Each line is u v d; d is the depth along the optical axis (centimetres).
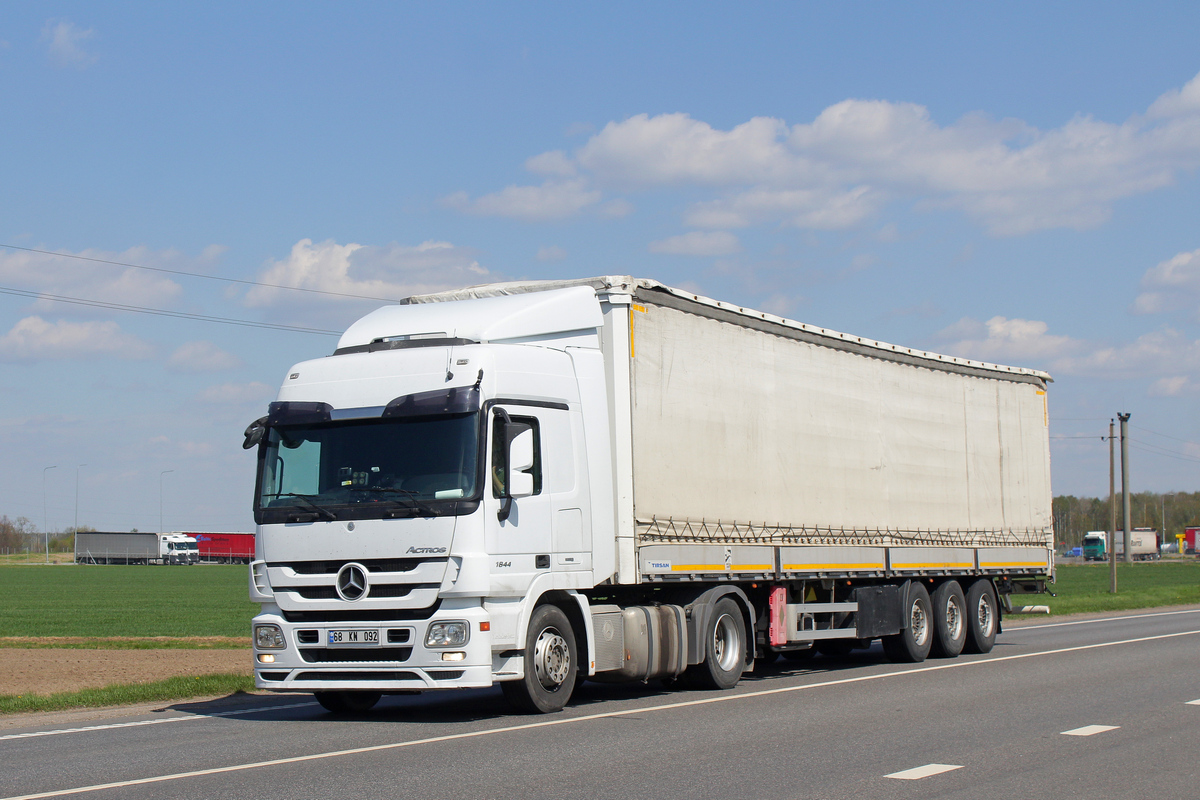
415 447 1128
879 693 1353
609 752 923
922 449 1920
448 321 1248
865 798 747
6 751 981
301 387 1198
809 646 1656
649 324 1355
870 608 1753
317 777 820
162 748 980
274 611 1159
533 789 773
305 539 1139
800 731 1039
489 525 1108
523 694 1153
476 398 1122
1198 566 10606
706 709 1204
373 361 1179
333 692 1259
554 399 1217
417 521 1102
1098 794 763
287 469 1173
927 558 1889
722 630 1453
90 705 1370
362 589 1111
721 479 1454
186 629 3344
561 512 1200
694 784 791
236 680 1559
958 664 1775
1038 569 2222
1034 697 1295
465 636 1080
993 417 2141
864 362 1794
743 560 1473
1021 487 2205
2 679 1788
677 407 1388
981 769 849
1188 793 768
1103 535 14550
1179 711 1170
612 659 1260
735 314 1512
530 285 1371
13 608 4553
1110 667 1647
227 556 13888
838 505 1694
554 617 1187
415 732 1052
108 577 8675
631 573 1279
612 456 1293
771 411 1566
